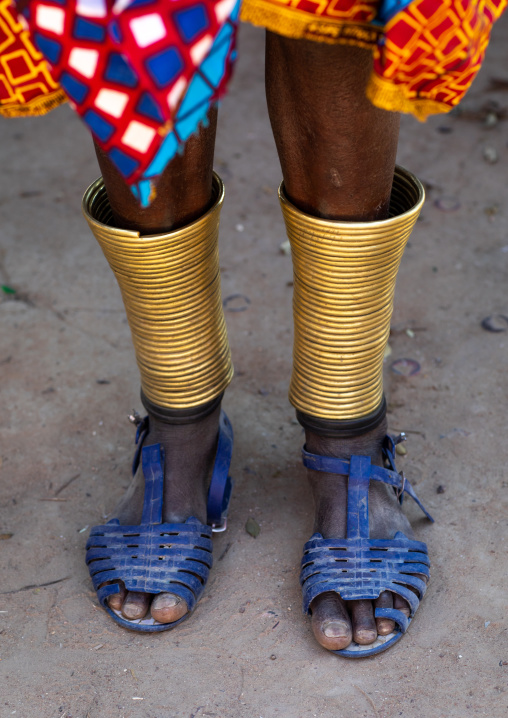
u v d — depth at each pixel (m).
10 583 1.45
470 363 1.92
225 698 1.23
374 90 0.91
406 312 2.09
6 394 1.89
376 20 0.91
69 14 0.78
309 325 1.28
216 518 1.48
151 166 0.85
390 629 1.29
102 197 1.30
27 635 1.35
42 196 2.65
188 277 1.25
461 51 0.87
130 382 1.92
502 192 2.56
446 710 1.19
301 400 1.36
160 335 1.31
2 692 1.25
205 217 1.22
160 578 1.33
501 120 2.96
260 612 1.37
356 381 1.32
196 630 1.35
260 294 2.19
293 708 1.21
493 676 1.24
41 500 1.62
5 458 1.72
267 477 1.66
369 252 1.17
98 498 1.62
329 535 1.37
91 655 1.31
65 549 1.51
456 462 1.65
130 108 0.81
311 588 1.30
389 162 1.14
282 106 1.11
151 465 1.43
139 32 0.76
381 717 1.19
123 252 1.20
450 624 1.33
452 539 1.48
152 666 1.29
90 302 2.19
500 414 1.76
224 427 1.56
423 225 2.43
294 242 1.22
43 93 0.99
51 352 2.02
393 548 1.34
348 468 1.38
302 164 1.14
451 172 2.67
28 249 2.40
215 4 0.78
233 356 1.98
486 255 2.29
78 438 1.77
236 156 2.82
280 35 1.01
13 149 2.92
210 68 0.82
